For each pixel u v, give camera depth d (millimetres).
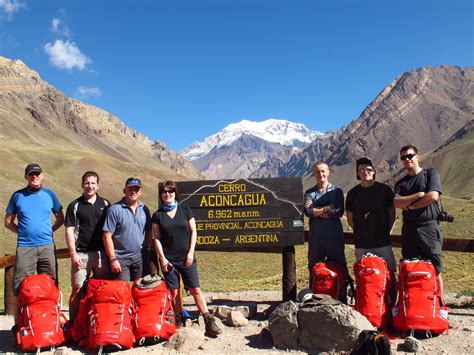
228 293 6676
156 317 3969
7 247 28094
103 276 4309
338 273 4430
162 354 3734
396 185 4418
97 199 4359
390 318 4125
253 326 4523
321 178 4656
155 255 4832
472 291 6508
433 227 4223
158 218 4301
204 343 3951
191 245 4344
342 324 3646
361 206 4473
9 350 3953
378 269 4184
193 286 4309
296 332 3816
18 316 4004
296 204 5043
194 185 5086
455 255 11945
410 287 4039
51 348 3891
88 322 3900
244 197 5062
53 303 3949
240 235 5031
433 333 3955
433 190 4137
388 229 4469
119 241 4211
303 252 17734
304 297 4227
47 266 4281
